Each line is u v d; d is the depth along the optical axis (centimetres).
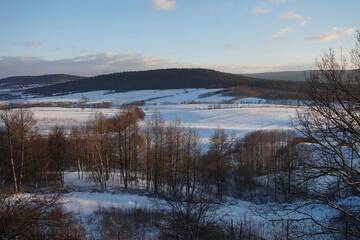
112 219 2728
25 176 4381
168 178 4903
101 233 2439
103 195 3847
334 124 863
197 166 5359
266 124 9500
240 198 4831
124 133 5547
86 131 6444
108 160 5397
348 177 846
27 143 4162
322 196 894
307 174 915
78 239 1730
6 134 3922
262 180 5325
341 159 900
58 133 5447
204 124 9738
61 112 11669
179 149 5306
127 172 5141
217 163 5191
